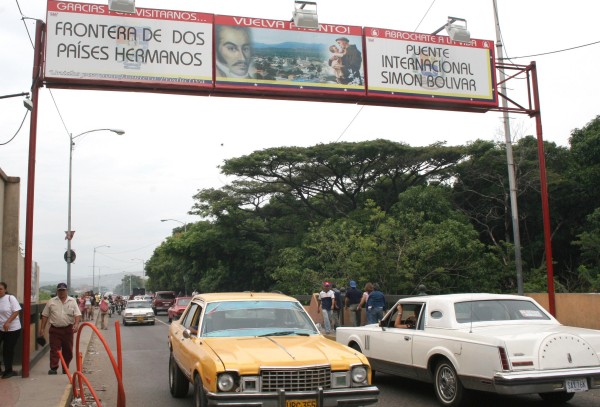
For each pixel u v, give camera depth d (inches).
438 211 1203.9
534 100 603.8
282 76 526.9
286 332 307.3
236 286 1876.2
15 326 430.6
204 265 1875.0
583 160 1226.0
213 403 239.9
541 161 593.6
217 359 254.1
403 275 934.4
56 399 345.4
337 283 966.4
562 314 575.5
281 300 333.7
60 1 476.7
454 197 1439.5
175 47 501.0
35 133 454.6
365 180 1553.9
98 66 478.6
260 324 313.0
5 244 568.4
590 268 1211.2
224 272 1877.5
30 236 440.1
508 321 328.8
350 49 548.4
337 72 541.6
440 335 327.3
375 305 588.4
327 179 1581.0
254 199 1744.6
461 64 579.8
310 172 1555.1
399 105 575.5
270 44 528.1
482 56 588.7
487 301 342.0
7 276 564.7
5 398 348.8
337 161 1453.0
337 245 1046.4
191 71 502.6
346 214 1600.6
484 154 1381.6
